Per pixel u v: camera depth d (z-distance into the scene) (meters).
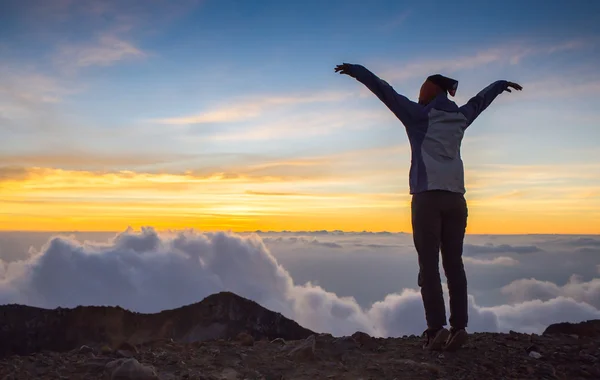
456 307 3.82
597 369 3.31
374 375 3.16
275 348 3.81
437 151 3.80
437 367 3.32
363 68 3.93
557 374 3.27
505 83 4.38
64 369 3.06
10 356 3.28
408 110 3.86
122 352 3.44
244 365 3.33
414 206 3.88
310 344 3.60
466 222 3.94
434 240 3.82
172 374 3.05
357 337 4.04
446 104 3.92
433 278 3.81
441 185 3.75
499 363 3.47
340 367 3.32
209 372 3.14
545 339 4.18
